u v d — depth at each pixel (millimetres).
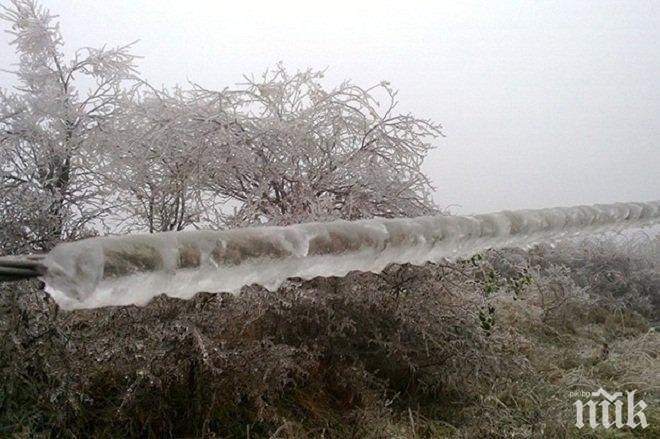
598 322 6105
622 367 4562
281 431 3139
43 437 2877
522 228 2826
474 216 2670
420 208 4293
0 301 3109
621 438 3482
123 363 3082
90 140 3816
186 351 3152
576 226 3189
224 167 3961
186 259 1790
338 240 2125
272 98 4215
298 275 2098
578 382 4164
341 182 4184
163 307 3305
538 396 3809
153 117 3926
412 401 3744
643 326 5973
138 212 4020
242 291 3283
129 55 4117
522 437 3322
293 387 3523
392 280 3807
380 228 2252
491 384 3928
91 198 3941
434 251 2471
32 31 3873
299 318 3645
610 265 6957
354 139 4230
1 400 3018
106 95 4031
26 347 3150
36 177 3781
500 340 4402
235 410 3262
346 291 3646
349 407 3549
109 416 3084
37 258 1650
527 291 6086
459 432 3404
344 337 3729
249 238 1930
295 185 4129
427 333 3764
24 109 3738
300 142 4000
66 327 3234
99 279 1616
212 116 3852
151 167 3922
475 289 4383
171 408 3164
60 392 2914
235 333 3439
